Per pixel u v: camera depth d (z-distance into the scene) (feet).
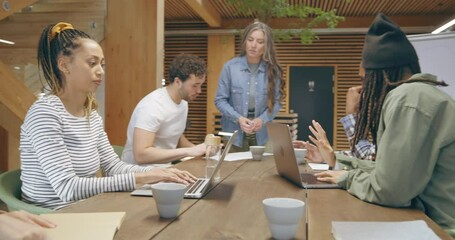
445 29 26.81
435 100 4.55
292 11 17.08
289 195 5.07
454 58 12.13
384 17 5.35
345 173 5.40
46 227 3.50
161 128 8.45
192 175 5.91
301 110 31.22
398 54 5.10
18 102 11.16
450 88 12.10
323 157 7.05
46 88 6.18
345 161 5.79
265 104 10.96
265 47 10.71
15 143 18.20
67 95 5.88
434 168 4.62
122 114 13.08
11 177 5.63
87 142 5.96
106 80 13.12
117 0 13.05
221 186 5.62
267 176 6.46
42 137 5.28
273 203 3.48
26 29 14.62
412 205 4.63
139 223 3.82
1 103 11.05
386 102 4.82
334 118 30.76
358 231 3.42
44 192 5.37
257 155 8.28
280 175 6.50
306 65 31.01
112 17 13.09
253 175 6.55
